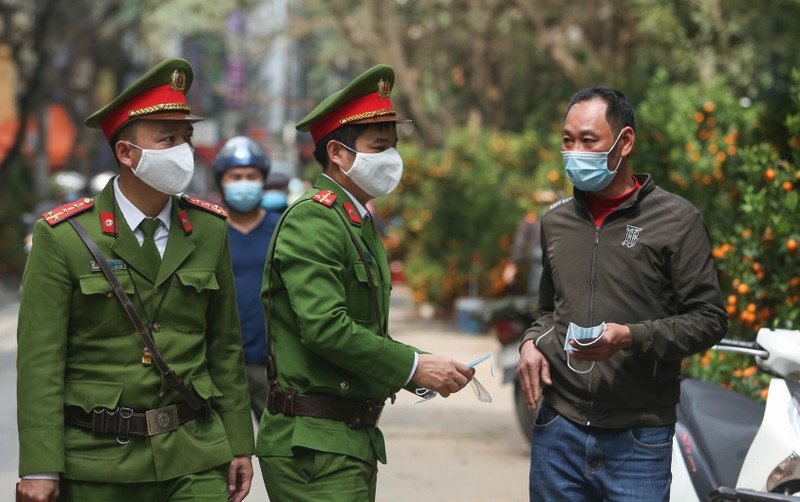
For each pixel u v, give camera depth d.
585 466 10.00
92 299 8.82
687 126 21.50
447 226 43.88
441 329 40.38
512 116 59.56
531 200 33.94
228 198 15.07
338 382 9.48
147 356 8.90
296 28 74.75
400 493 17.16
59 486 8.85
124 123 8.91
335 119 9.66
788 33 33.75
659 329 9.50
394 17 53.78
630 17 43.72
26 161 66.25
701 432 12.27
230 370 9.52
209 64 114.38
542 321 10.42
